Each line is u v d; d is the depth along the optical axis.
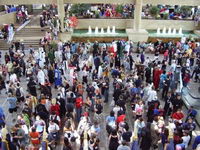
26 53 24.05
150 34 28.88
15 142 10.05
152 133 10.30
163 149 10.17
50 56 19.91
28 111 11.47
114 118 10.87
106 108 14.75
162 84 15.99
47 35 25.17
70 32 27.25
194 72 18.89
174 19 30.44
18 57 19.47
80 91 13.67
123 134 9.78
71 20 28.00
